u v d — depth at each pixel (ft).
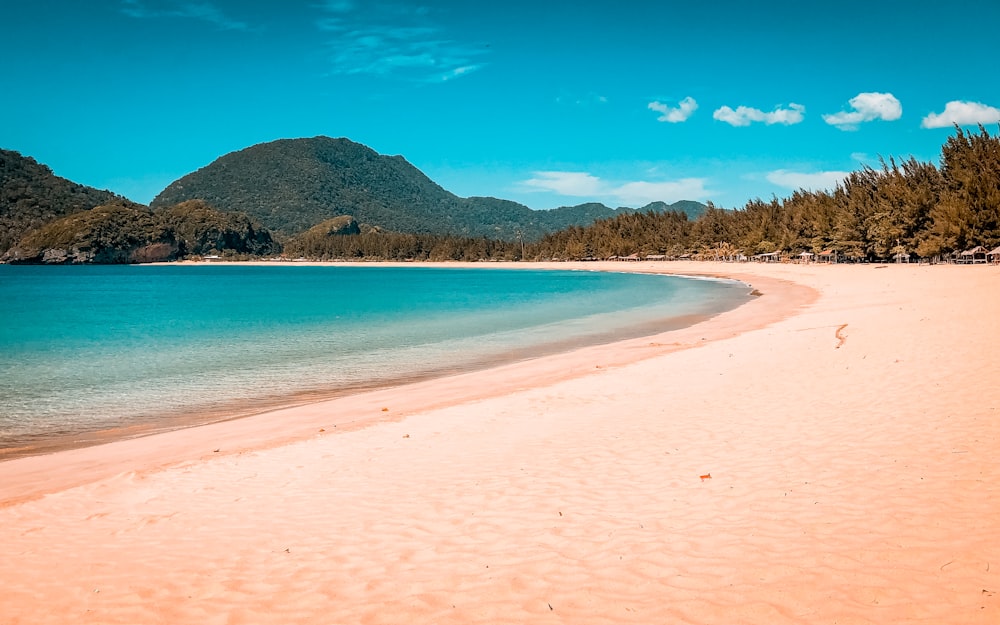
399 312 144.05
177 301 205.26
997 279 129.29
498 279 353.92
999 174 201.16
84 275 503.20
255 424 43.19
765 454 27.71
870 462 25.27
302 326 115.75
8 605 18.28
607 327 99.81
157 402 52.54
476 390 51.90
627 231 523.29
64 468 34.12
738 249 398.01
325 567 19.75
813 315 91.76
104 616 17.38
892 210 238.68
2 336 105.50
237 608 17.44
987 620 13.96
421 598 17.33
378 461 31.76
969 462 24.06
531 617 15.89
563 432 34.94
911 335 56.39
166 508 26.37
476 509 23.95
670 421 35.19
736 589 16.42
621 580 17.47
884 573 16.47
